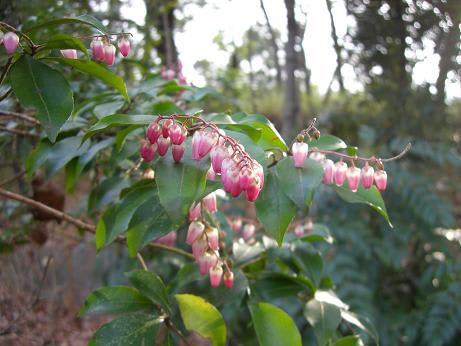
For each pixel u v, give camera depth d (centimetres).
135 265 34
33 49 13
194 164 13
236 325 28
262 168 13
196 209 16
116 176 21
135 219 15
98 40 15
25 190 27
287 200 14
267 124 15
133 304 17
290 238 21
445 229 42
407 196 40
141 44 37
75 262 37
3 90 16
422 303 39
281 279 20
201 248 16
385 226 41
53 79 13
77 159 20
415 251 43
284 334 16
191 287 24
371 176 16
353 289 36
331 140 17
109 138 20
